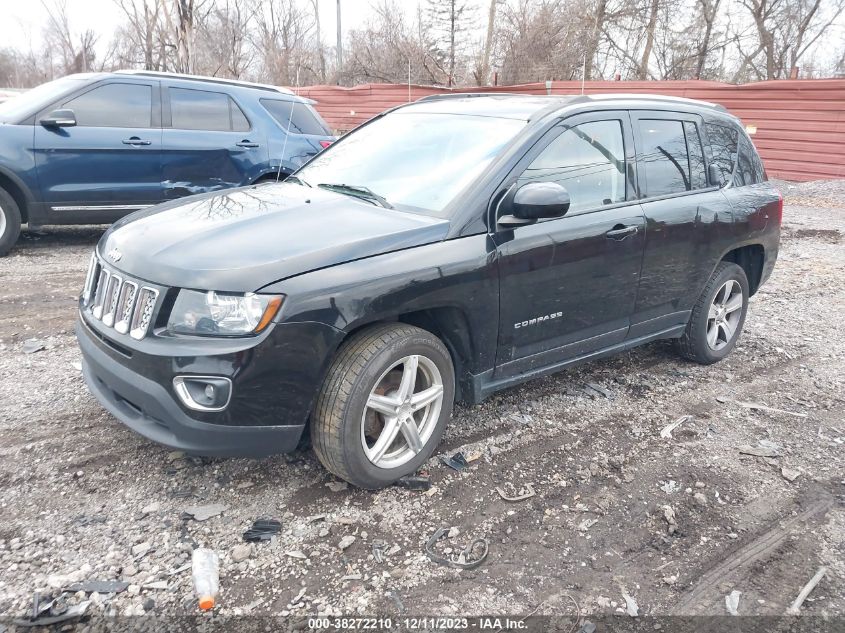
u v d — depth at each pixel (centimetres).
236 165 798
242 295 279
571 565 284
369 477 315
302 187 408
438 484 335
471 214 339
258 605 252
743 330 607
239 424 284
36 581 255
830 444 401
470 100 448
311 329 286
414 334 318
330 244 304
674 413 432
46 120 692
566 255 373
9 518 290
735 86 1586
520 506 322
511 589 268
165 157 753
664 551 297
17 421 371
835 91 1437
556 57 2475
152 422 301
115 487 317
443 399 342
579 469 358
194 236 314
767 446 394
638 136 430
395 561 279
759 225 509
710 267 476
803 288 758
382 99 2117
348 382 299
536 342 381
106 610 244
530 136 368
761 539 309
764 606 267
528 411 421
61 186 710
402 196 368
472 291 334
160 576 262
